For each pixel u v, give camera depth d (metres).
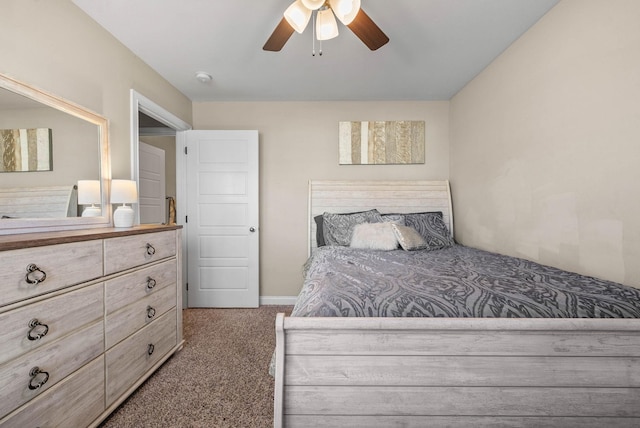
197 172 3.13
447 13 1.80
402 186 3.18
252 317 2.83
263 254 3.29
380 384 0.98
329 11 1.59
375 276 1.44
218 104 3.28
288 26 1.60
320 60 2.36
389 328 0.95
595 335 0.96
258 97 3.15
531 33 1.95
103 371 1.34
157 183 3.69
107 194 1.88
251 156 3.14
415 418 0.99
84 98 1.77
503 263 1.81
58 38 1.60
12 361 0.96
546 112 1.83
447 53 2.27
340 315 1.01
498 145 2.34
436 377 0.98
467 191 2.86
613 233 1.41
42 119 1.48
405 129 3.24
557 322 0.93
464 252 2.34
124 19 1.84
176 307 2.02
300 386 0.98
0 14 1.33
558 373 0.97
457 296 1.11
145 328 1.66
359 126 3.24
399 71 2.56
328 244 2.84
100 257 1.33
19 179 1.36
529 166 2.00
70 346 1.17
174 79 2.69
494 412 0.98
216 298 3.15
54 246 1.10
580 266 1.60
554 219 1.78
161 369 1.84
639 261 1.30
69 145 1.63
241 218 3.16
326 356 0.98
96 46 1.86
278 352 0.96
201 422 1.38
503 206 2.29
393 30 1.97
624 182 1.36
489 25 1.93
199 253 3.14
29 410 1.00
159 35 2.01
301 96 3.13
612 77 1.41
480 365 0.98
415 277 1.41
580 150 1.59
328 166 3.29
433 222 2.90
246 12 1.78
